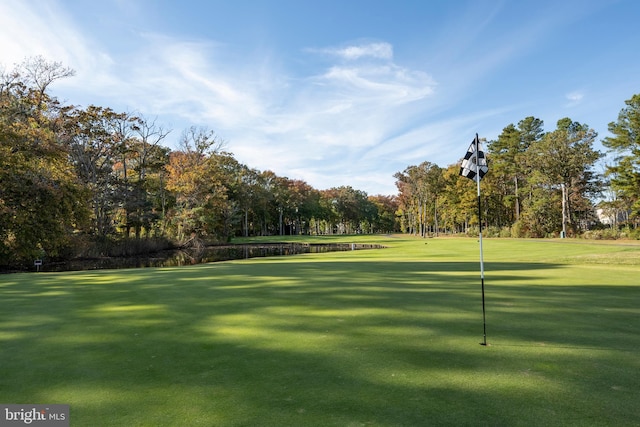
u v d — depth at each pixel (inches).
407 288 368.8
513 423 109.4
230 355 173.2
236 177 2829.7
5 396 132.7
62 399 129.4
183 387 137.6
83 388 138.3
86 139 1369.3
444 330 214.2
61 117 1267.2
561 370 152.3
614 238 1507.1
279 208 3388.3
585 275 468.4
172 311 268.5
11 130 868.6
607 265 609.9
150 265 1039.0
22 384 142.7
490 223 2632.9
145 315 257.1
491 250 1108.5
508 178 2429.9
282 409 119.2
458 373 149.3
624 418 112.5
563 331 211.8
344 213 4104.3
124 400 127.6
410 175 2992.1
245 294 337.1
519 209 2460.6
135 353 177.9
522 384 138.3
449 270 545.0
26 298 331.9
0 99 1015.0
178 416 115.4
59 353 179.2
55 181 952.3
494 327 220.4
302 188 3671.3
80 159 1328.7
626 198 1830.7
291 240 2517.2
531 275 471.8
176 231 1785.2
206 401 125.8
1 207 830.5
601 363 160.7
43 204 892.0
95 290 374.3
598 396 128.0
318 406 121.0
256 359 167.3
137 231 1652.3
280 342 192.5
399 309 270.5
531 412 116.3
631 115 1425.9
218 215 2110.0
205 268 605.0
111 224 1456.7
